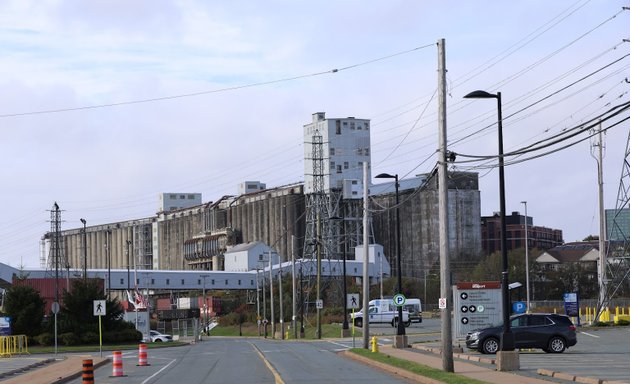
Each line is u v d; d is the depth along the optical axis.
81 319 67.50
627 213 95.56
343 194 130.00
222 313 141.12
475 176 148.62
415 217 146.75
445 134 29.72
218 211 185.12
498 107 30.03
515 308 54.59
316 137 128.25
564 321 38.72
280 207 163.75
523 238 167.62
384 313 85.25
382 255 133.62
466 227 145.88
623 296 100.50
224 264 160.62
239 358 42.31
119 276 127.94
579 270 122.81
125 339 68.38
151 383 27.61
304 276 123.06
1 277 111.94
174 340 86.44
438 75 29.89
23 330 64.69
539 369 28.11
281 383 26.20
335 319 101.06
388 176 47.06
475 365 31.95
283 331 86.94
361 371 31.66
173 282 130.88
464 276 126.88
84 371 25.00
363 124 145.50
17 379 31.36
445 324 28.86
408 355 39.03
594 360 33.44
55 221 108.69
